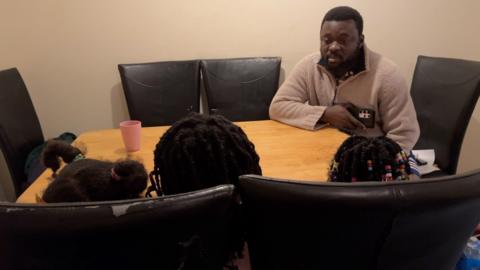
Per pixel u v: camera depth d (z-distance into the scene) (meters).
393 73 1.42
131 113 2.00
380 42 2.22
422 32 2.22
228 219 0.53
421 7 2.17
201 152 0.63
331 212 0.49
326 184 0.49
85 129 2.20
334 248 0.55
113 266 0.50
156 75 2.00
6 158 1.53
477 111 2.30
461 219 0.55
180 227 0.48
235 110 2.08
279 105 1.52
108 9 1.99
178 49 2.11
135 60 2.10
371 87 1.45
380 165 0.69
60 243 0.46
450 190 0.49
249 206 0.56
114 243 0.47
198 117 0.69
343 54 1.40
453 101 1.65
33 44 2.00
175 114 2.04
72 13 1.97
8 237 0.47
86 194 0.62
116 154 1.17
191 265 0.53
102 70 2.10
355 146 0.73
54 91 2.10
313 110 1.42
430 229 0.53
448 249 0.61
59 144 0.88
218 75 2.06
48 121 2.16
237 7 2.07
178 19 2.06
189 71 2.04
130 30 2.04
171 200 0.46
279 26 2.13
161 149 0.66
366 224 0.50
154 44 2.09
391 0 2.13
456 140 1.63
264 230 0.58
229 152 0.65
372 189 0.48
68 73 2.08
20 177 1.58
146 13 2.03
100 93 2.13
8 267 0.52
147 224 0.46
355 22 1.38
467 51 2.29
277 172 1.02
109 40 2.05
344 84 1.48
